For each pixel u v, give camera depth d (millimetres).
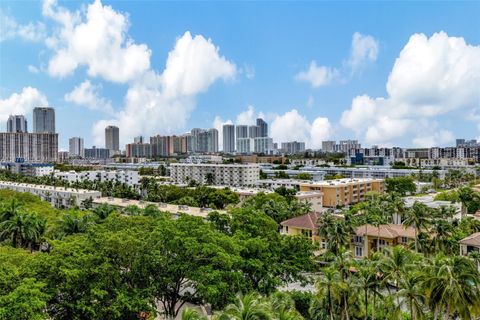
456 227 100562
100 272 46375
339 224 85250
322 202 186750
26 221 90938
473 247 79000
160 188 190750
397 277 51250
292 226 104438
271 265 62125
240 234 65000
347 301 55906
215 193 164000
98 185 198000
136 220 69188
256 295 48062
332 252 83250
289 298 54688
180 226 59500
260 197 146750
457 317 57625
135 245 50562
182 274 53688
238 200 167500
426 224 85312
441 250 80500
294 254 68312
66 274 43594
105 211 101312
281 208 120375
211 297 48781
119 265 50781
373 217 102250
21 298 37750
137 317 50469
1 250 67000
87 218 92938
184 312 36969
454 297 46438
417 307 49469
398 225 103000
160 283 52531
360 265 56312
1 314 36031
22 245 93562
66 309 45938
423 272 49812
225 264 52094
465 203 138375
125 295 46969
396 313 53062
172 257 54562
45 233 90812
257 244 60500
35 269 46312
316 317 60469
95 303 45094
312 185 194375
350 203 197375
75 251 49438
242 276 55344
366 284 52594
